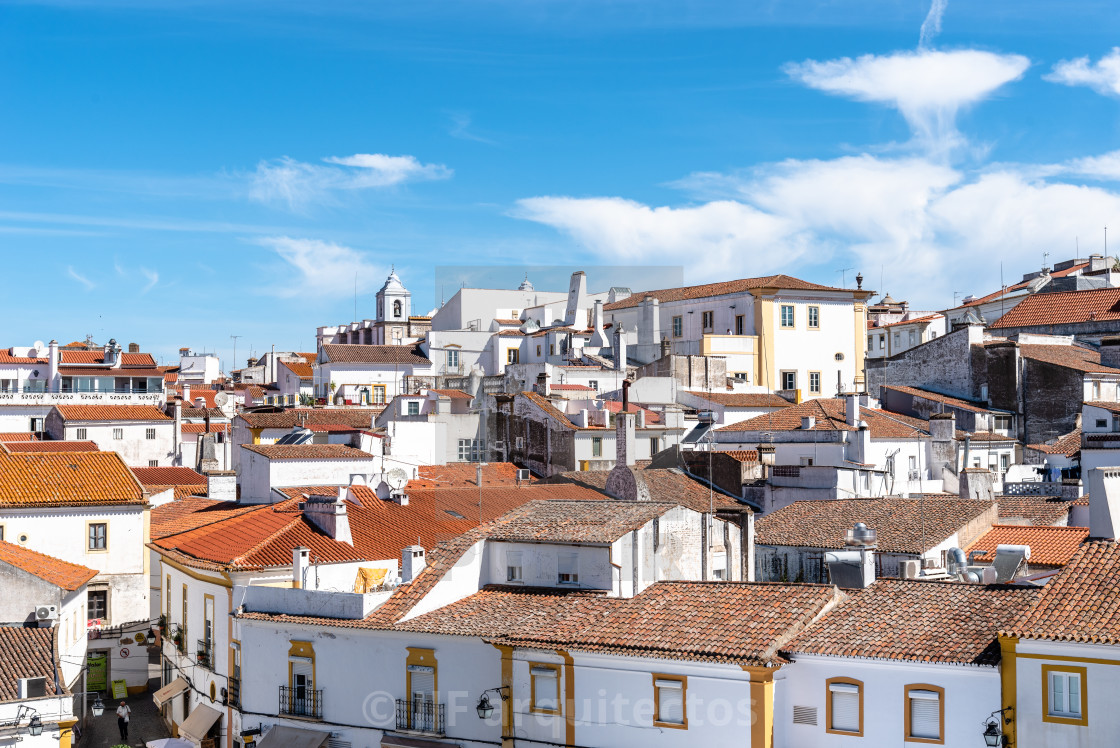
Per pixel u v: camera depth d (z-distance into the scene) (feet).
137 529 226.99
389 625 146.72
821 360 314.35
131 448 350.23
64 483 226.17
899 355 318.65
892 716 122.21
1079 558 126.11
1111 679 111.04
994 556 162.50
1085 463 226.38
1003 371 292.40
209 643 171.63
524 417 226.38
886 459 241.14
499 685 141.38
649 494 195.83
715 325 319.47
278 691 156.15
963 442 251.19
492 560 158.10
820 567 178.29
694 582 145.28
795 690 126.93
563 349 252.01
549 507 166.40
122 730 192.13
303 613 155.53
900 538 173.58
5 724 159.94
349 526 172.86
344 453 214.48
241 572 161.68
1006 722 115.55
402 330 492.13
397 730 146.61
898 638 125.08
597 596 146.30
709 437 246.68
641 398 258.37
